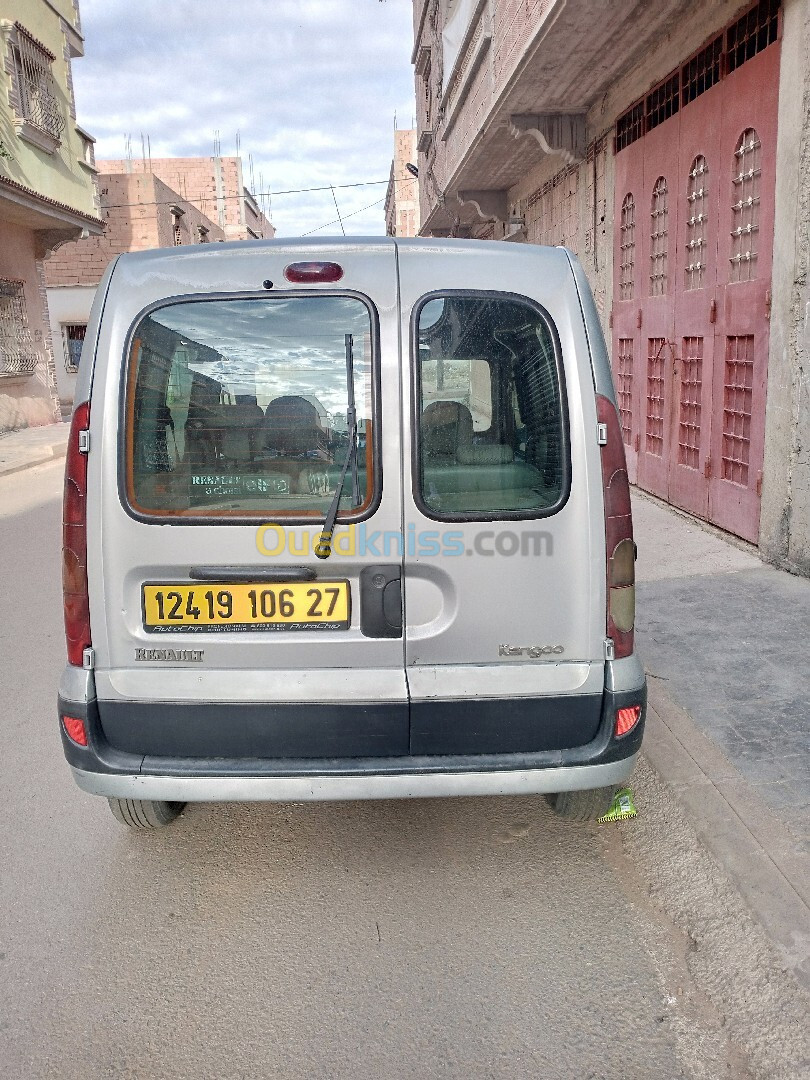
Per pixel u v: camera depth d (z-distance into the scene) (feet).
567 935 8.84
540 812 11.30
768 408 19.03
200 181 165.17
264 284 8.25
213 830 11.07
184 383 8.36
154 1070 7.23
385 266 8.27
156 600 8.54
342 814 11.38
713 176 21.53
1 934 9.06
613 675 8.54
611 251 30.60
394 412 8.23
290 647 8.47
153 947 8.81
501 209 50.34
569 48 25.45
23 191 55.11
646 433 27.61
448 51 44.60
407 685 8.48
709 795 10.38
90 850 10.66
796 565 18.45
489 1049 7.36
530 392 8.35
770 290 18.72
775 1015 7.41
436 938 8.85
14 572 24.43
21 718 14.62
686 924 8.89
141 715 8.67
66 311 94.38
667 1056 7.25
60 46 63.72
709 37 21.27
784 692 13.12
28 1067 7.29
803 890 8.58
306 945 8.79
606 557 8.45
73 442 8.45
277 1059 7.30
